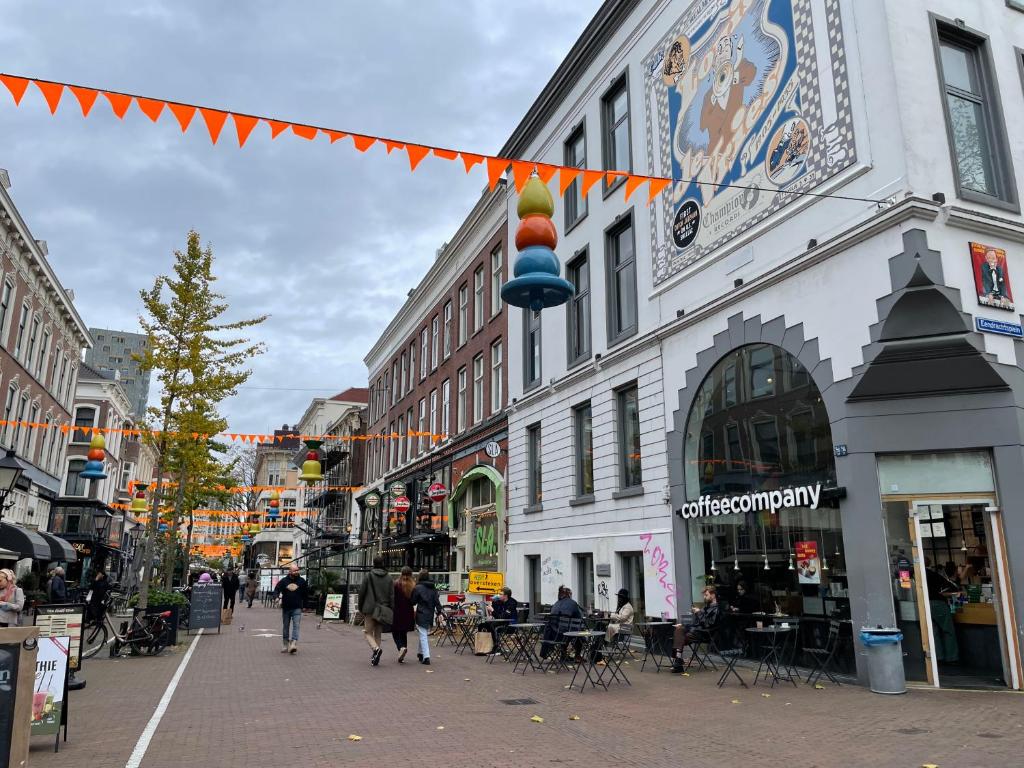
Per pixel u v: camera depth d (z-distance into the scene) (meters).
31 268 29.73
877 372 10.66
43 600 21.27
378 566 13.72
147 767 6.25
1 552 25.02
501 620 14.23
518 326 23.14
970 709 8.52
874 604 10.34
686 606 14.25
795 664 11.75
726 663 12.57
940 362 10.34
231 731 7.70
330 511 55.84
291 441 91.56
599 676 10.61
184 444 20.86
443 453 29.81
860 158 11.17
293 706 9.19
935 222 10.49
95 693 10.29
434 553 28.97
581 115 20.19
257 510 61.00
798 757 6.49
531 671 12.35
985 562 10.48
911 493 10.54
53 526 38.62
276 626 24.91
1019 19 12.52
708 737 7.31
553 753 6.68
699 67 15.26
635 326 16.80
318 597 32.59
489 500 24.66
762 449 12.86
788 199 12.55
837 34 11.80
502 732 7.58
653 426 15.80
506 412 23.25
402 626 13.72
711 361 14.22
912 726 7.67
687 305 15.07
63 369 36.78
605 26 18.78
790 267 12.27
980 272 10.62
